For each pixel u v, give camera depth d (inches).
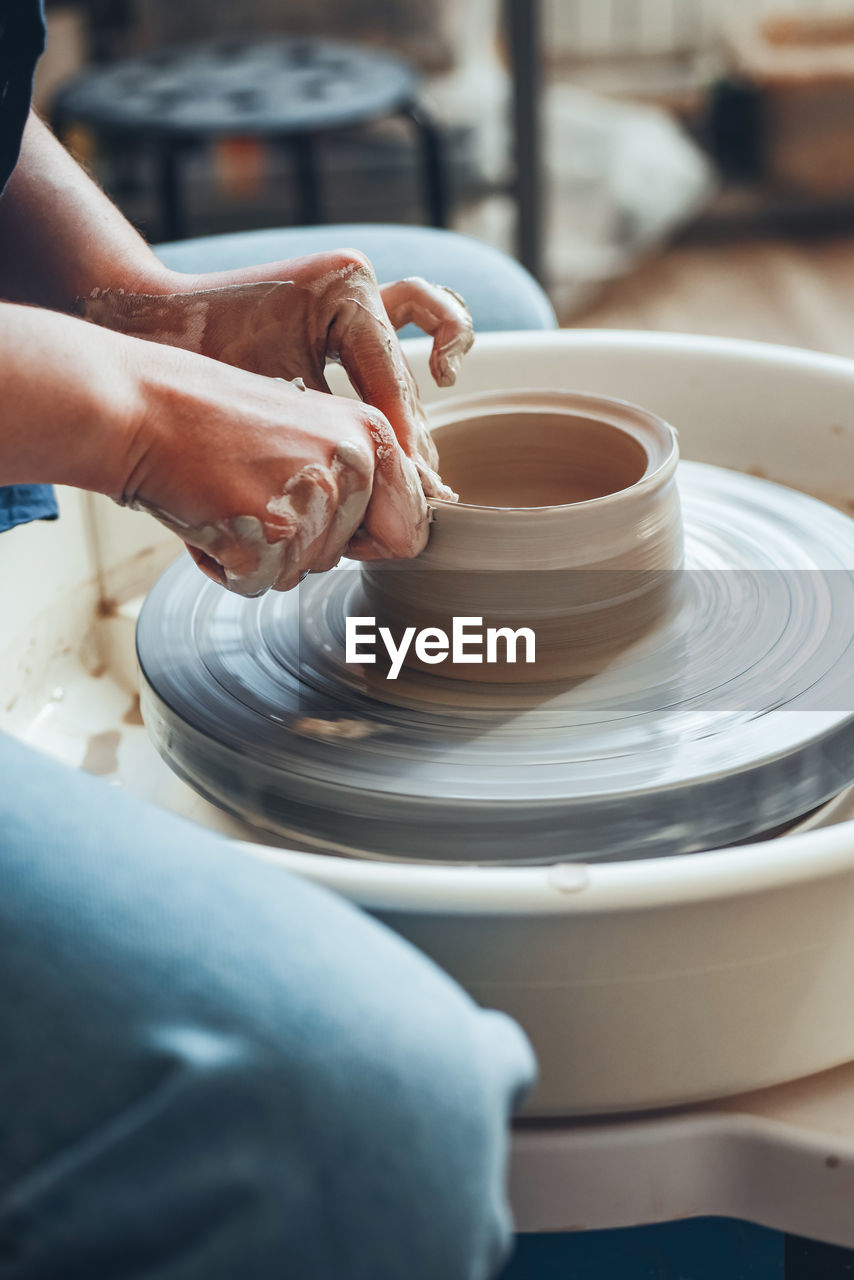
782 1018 22.2
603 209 144.0
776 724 27.2
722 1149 23.3
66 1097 13.7
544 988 20.8
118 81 121.8
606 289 146.4
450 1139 13.9
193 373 23.8
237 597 34.0
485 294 46.4
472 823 25.2
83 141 135.6
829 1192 23.0
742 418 42.2
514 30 113.8
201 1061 13.4
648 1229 24.6
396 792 25.6
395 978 14.9
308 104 110.7
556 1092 22.3
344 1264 13.5
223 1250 13.2
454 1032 14.7
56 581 38.0
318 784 26.2
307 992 14.2
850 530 35.4
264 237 47.3
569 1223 23.5
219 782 28.3
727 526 36.1
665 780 25.3
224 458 22.9
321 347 31.0
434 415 33.6
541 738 27.2
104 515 39.6
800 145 158.1
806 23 162.2
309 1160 13.4
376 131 138.5
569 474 33.8
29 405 21.3
